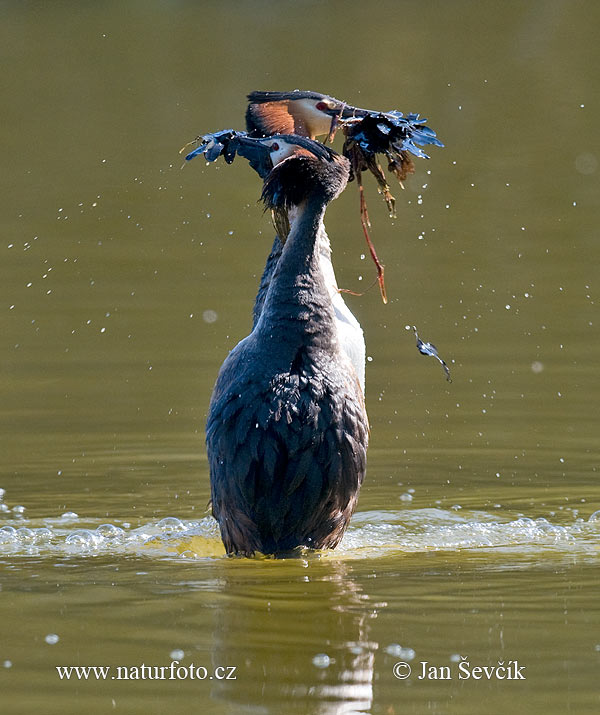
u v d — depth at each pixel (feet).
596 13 130.82
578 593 25.67
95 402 45.78
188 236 69.87
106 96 101.60
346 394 27.81
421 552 29.66
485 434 41.73
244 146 30.53
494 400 45.47
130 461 39.32
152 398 46.24
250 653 22.39
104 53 118.01
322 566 28.04
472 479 37.27
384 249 66.54
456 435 41.73
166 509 34.32
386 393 46.60
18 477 37.40
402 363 50.65
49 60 115.24
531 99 98.48
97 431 42.55
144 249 67.31
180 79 106.22
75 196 75.87
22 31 128.26
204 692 20.80
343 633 23.30
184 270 63.67
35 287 60.64
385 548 30.07
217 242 69.10
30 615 24.45
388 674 21.49
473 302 57.82
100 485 36.68
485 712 19.95
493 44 118.93
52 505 34.58
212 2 141.59
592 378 47.65
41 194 76.38
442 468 38.47
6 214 72.59
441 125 91.25
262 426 27.27
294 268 27.78
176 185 79.77
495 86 102.47
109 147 86.22
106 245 67.87
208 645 22.77
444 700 20.42
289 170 27.81
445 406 44.98
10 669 21.76
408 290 59.62
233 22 132.67
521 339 52.90
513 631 23.32
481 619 24.00
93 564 28.48
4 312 57.11
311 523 28.19
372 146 30.25
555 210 72.33
